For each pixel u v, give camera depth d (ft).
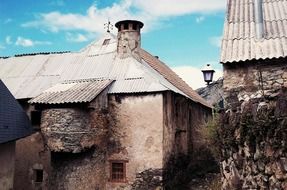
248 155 20.20
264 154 18.54
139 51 56.18
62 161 45.03
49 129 44.21
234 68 24.45
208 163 51.13
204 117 70.85
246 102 21.84
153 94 47.37
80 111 43.55
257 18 27.04
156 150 46.29
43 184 51.83
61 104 43.88
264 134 18.65
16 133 39.96
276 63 23.43
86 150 43.83
